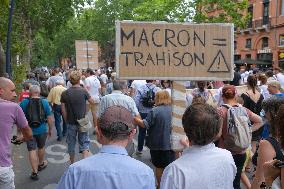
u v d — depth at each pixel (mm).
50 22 25891
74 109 7941
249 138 5520
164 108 6520
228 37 6004
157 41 5902
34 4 22859
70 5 25828
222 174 2996
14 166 8797
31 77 14750
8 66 11867
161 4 34719
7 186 4734
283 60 36469
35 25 26203
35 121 7770
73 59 77188
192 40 5945
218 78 6016
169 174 3012
